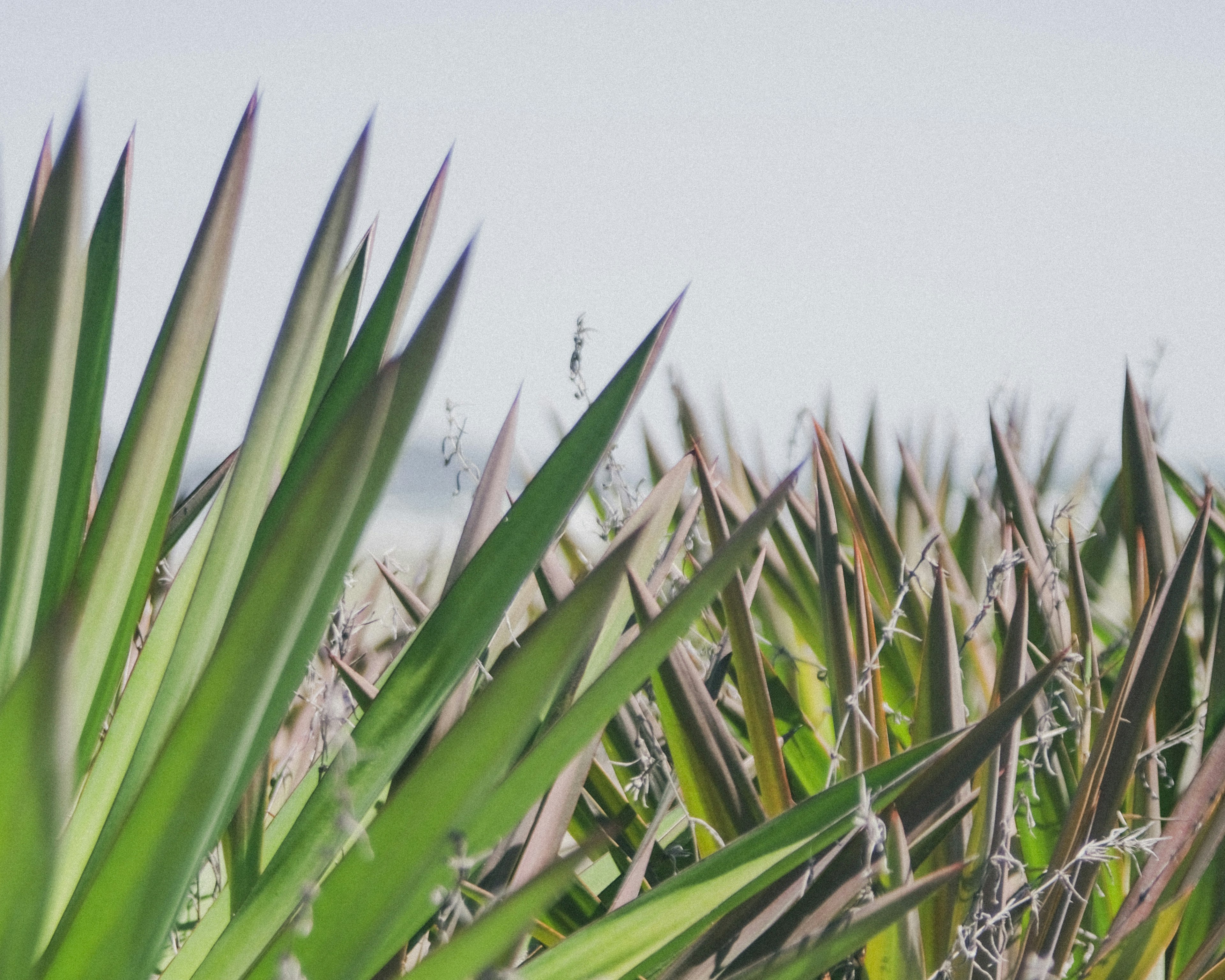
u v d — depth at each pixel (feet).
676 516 7.32
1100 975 5.74
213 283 5.31
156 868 4.76
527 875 5.69
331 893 4.87
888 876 5.49
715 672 6.47
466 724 4.79
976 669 6.95
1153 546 6.83
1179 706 6.70
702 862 5.27
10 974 4.59
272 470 5.29
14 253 5.37
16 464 5.08
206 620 5.27
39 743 4.33
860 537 6.31
